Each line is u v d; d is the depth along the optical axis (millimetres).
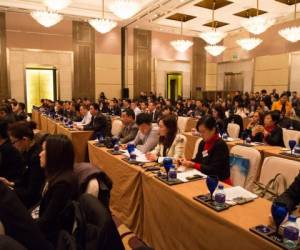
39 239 1145
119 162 2838
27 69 10797
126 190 2688
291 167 2139
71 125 6230
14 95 10664
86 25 11586
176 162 2623
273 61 11555
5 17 10203
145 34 12688
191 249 1805
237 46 13109
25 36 10617
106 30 8773
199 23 11484
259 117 4887
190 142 4750
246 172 2498
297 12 9727
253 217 1540
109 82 12312
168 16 10484
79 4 9812
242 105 8477
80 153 5145
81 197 1403
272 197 2080
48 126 7691
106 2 9641
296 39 8562
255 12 9805
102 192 1821
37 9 9672
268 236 1326
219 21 11031
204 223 1671
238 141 4496
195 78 13930
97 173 1827
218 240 1568
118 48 12359
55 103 9531
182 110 9336
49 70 11195
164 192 2070
